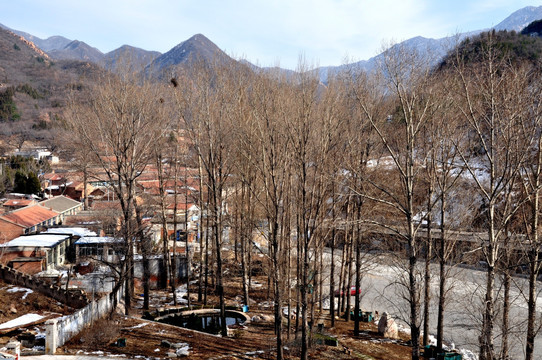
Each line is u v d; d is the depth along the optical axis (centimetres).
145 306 3225
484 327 1927
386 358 2497
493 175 1892
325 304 3800
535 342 2861
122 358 2159
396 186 2844
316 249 2716
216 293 3850
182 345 2436
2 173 9112
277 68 3194
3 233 4638
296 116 2333
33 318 2588
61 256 4472
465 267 4266
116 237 3669
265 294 3894
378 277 4419
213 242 4119
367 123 2619
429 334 3048
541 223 2281
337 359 2409
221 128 2983
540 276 3950
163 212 3781
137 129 3084
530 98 1908
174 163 3966
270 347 2530
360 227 2719
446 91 2166
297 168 2442
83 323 2481
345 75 2758
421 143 2559
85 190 6769
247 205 3616
